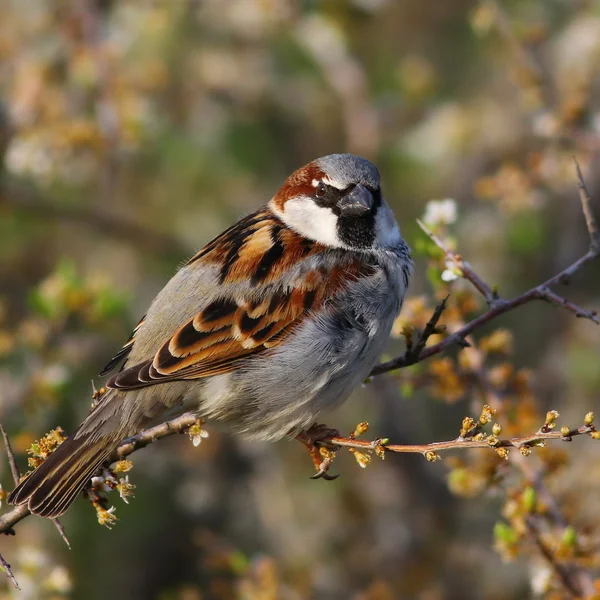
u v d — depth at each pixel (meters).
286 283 7.84
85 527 12.88
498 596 12.46
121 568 13.15
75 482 7.09
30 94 12.36
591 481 11.24
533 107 11.73
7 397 10.01
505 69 14.87
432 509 13.45
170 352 7.55
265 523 13.56
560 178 11.79
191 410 7.82
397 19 15.95
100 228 14.16
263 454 13.72
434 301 13.20
